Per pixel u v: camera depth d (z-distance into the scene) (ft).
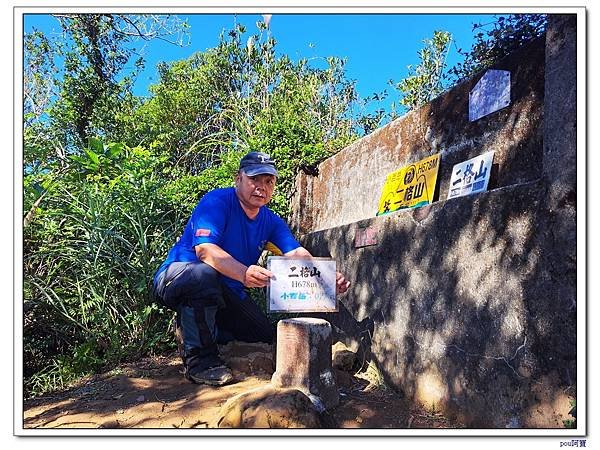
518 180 7.23
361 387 8.75
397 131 11.21
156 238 12.46
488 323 6.48
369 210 12.36
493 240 6.48
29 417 7.78
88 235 11.50
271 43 26.45
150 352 11.10
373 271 9.60
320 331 7.43
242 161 9.60
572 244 5.39
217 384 8.40
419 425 7.04
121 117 31.99
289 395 6.74
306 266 7.91
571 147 5.51
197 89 33.71
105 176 14.71
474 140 8.41
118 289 11.50
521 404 5.91
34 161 15.66
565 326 5.42
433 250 7.72
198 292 8.66
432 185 9.28
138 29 26.91
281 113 22.74
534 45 7.19
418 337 7.97
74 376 9.78
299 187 17.02
